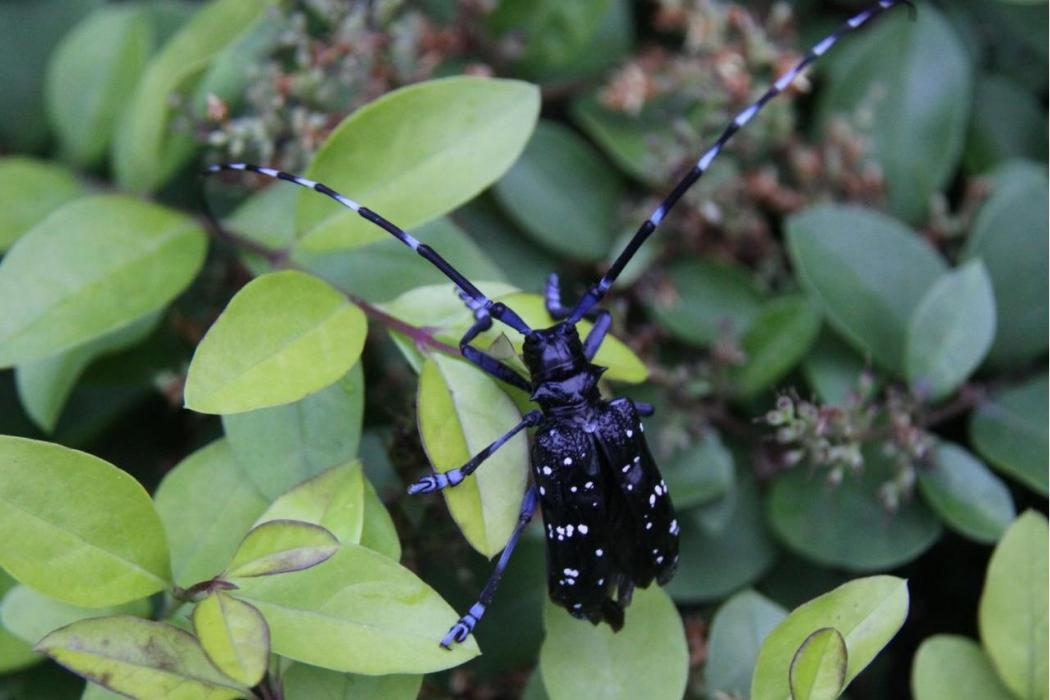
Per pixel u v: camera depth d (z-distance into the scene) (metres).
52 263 0.35
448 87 0.34
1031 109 0.40
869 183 0.39
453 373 0.34
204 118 0.38
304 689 0.32
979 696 0.34
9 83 0.40
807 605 0.33
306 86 0.37
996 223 0.38
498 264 0.39
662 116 0.40
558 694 0.33
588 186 0.39
